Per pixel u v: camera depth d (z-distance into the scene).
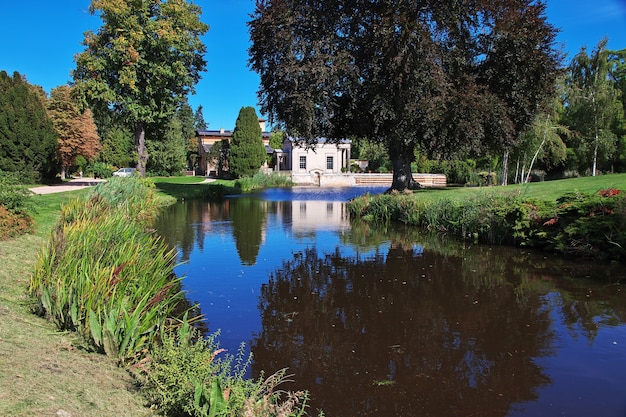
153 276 5.21
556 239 9.46
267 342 5.10
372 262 9.22
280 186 41.06
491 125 17.17
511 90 17.59
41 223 9.75
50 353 3.67
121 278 4.70
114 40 24.33
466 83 17.25
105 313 3.94
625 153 28.31
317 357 4.70
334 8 17.56
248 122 45.78
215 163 59.00
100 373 3.50
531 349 4.82
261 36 18.12
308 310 6.21
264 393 3.52
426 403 3.79
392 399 3.86
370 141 22.25
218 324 5.66
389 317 5.92
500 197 11.97
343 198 27.17
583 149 27.70
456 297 6.75
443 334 5.30
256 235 12.69
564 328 5.40
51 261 5.02
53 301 4.61
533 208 10.51
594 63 29.02
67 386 3.06
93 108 26.75
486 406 3.72
